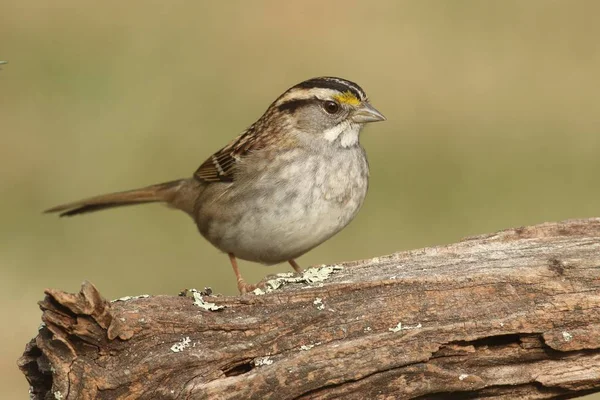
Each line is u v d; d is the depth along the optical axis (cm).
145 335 696
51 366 682
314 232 925
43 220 1515
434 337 707
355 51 2052
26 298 1312
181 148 1702
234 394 691
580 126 1781
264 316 716
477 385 709
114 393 687
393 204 1552
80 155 1667
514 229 798
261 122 965
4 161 1645
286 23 2169
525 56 2017
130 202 1121
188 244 1484
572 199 1561
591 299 712
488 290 723
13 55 1944
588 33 2103
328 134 933
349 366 698
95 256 1438
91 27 2089
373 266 774
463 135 1755
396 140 1739
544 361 716
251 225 927
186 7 2212
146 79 1919
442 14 2206
